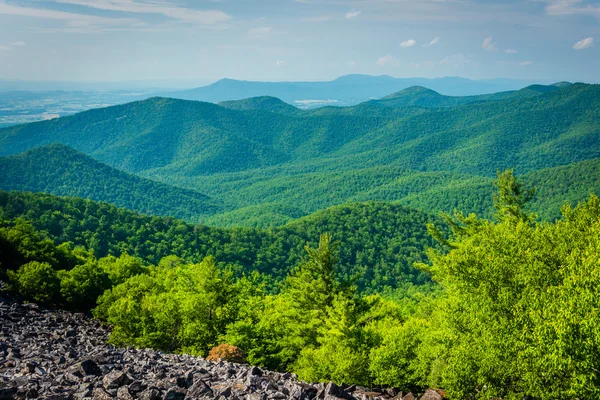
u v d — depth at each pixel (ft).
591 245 60.18
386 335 98.68
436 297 136.87
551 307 52.65
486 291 63.26
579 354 48.06
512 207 129.18
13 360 62.03
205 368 63.46
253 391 50.29
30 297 177.17
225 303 131.23
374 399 63.16
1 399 41.60
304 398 49.57
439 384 78.54
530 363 55.21
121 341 123.75
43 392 44.24
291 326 129.49
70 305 187.52
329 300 132.16
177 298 137.69
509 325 58.85
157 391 46.29
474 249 72.08
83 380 49.75
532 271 62.13
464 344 65.98
